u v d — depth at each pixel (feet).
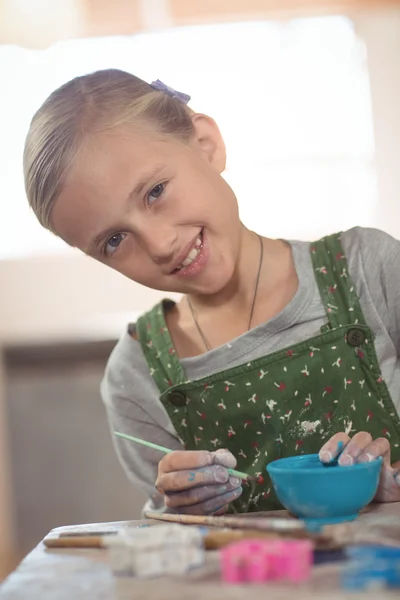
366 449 3.33
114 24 10.66
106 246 3.90
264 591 2.32
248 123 11.18
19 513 10.57
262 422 4.00
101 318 11.09
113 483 10.52
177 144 3.91
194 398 4.09
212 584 2.42
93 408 10.55
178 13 10.60
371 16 10.84
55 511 10.52
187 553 2.57
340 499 2.99
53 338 10.75
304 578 2.39
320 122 11.12
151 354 4.36
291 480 3.03
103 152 3.72
